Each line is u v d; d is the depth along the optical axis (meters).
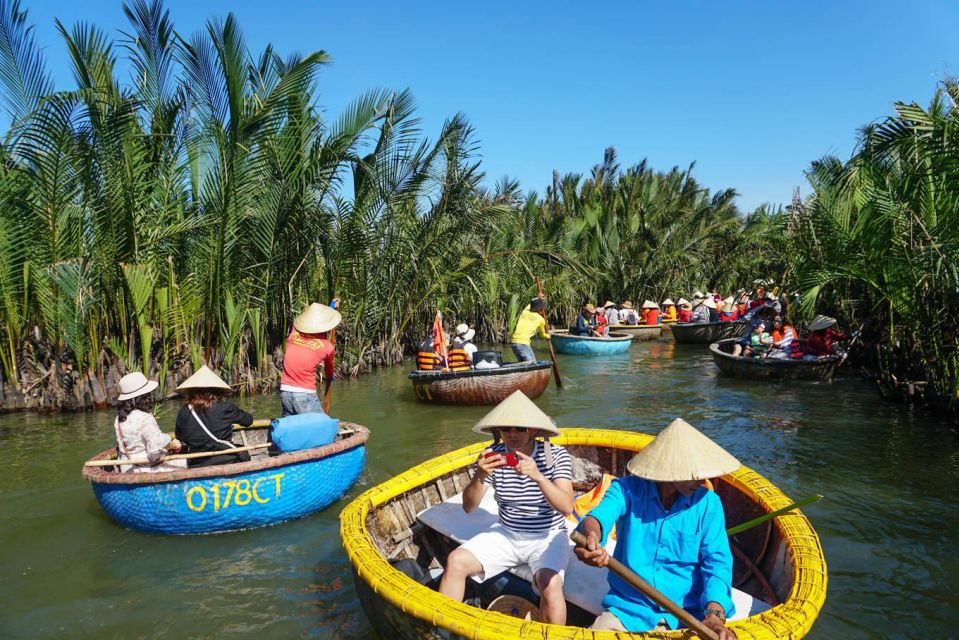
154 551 4.80
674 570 2.89
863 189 9.52
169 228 10.31
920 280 8.52
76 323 9.69
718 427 8.21
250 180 10.80
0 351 9.84
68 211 10.10
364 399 10.73
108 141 9.62
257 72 11.25
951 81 8.45
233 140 10.38
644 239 25.84
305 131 11.45
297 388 6.27
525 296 21.14
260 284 11.65
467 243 16.53
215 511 4.99
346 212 12.62
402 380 12.95
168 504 4.96
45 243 9.90
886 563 4.41
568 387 11.63
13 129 9.20
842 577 4.22
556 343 17.69
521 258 20.06
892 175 9.67
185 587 4.23
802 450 7.07
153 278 10.37
